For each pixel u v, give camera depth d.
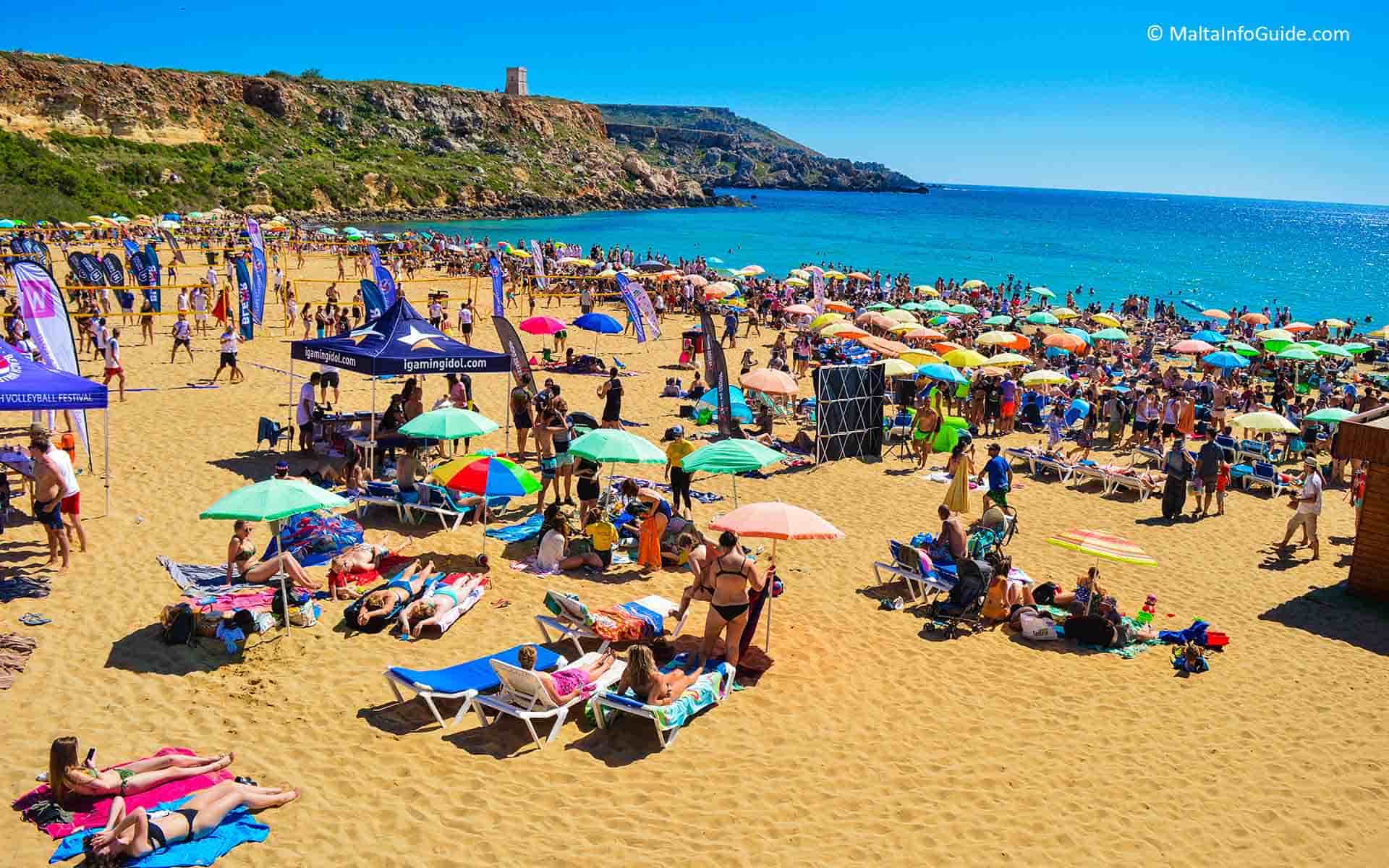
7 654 8.17
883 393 18.30
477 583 10.28
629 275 42.25
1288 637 10.77
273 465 14.42
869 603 10.98
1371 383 30.06
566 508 13.40
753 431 19.19
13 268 11.91
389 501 12.47
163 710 7.60
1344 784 7.68
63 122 84.44
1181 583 12.40
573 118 150.50
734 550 8.66
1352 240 153.25
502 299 30.03
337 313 28.52
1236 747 8.20
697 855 6.21
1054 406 20.41
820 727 8.09
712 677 8.39
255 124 102.94
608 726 7.86
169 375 21.19
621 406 21.02
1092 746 8.05
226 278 39.72
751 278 47.38
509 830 6.37
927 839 6.56
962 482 13.42
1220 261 95.56
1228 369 30.48
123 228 56.66
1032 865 6.35
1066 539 10.52
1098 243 114.12
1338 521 15.67
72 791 6.11
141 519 11.85
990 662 9.65
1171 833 6.84
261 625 8.85
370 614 9.22
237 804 6.23
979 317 39.25
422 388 21.36
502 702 7.69
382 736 7.48
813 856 6.29
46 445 10.12
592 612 9.31
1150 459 18.77
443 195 106.56
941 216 164.38
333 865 5.86
